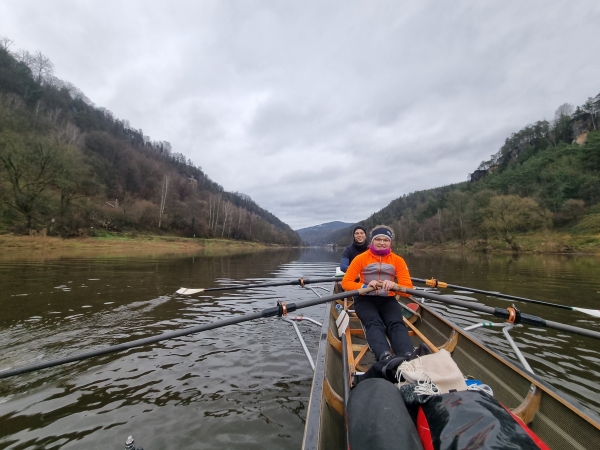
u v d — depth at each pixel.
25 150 24.86
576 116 71.62
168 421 2.78
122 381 3.46
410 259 25.58
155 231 43.47
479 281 10.92
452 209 49.56
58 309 6.20
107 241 27.66
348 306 5.55
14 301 6.80
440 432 1.45
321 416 1.92
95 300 7.03
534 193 47.72
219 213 66.94
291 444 2.52
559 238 32.81
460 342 3.42
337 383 2.84
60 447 2.43
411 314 5.07
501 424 1.39
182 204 59.12
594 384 3.51
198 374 3.66
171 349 4.37
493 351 2.76
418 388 1.79
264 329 5.34
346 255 6.21
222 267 16.22
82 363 3.86
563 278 11.67
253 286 5.49
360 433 1.48
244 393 3.27
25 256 16.31
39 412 2.87
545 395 2.09
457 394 1.66
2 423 2.70
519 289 9.20
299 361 4.05
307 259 29.59
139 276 10.98
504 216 35.97
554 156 56.22
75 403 3.02
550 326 2.87
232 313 6.38
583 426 1.78
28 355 4.05
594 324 5.74
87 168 32.34
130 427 2.69
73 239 25.41
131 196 53.53
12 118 32.31
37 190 25.03
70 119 68.56
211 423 2.76
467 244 44.50
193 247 37.38
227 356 4.17
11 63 62.22
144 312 6.21
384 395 1.67
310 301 3.22
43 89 68.56
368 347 3.27
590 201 39.44
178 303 7.12
